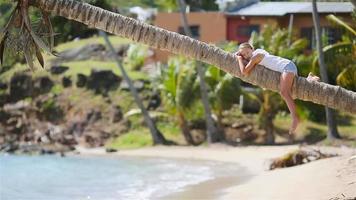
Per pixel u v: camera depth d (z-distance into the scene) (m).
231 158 39.09
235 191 24.36
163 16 61.88
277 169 29.91
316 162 28.02
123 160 40.41
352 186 20.73
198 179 29.55
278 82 13.78
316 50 45.75
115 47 65.69
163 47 13.96
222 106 48.59
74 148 48.28
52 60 63.31
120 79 57.66
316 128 48.19
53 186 28.20
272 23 55.94
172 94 49.03
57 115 56.06
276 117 50.47
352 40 42.66
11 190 26.88
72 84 58.78
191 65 48.81
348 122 48.78
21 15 13.88
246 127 49.78
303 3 59.16
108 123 53.59
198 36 60.59
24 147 47.72
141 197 24.16
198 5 71.19
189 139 49.31
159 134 49.84
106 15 13.93
